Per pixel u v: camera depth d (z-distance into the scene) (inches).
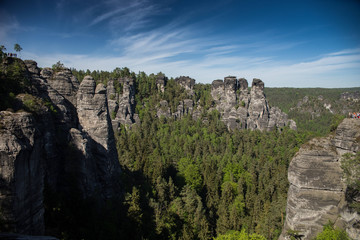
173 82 6717.5
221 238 1800.0
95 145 1779.0
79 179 1537.9
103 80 5964.6
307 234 1651.1
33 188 992.2
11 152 863.1
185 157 3649.1
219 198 2659.9
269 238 1980.8
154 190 2247.8
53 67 1855.3
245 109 5625.0
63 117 1619.1
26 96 1285.7
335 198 1601.9
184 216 2071.9
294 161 1720.0
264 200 2393.0
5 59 1314.0
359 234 1374.3
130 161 2743.6
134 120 5280.5
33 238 646.5
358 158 1449.3
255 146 4498.0
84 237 1310.3
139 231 1642.5
